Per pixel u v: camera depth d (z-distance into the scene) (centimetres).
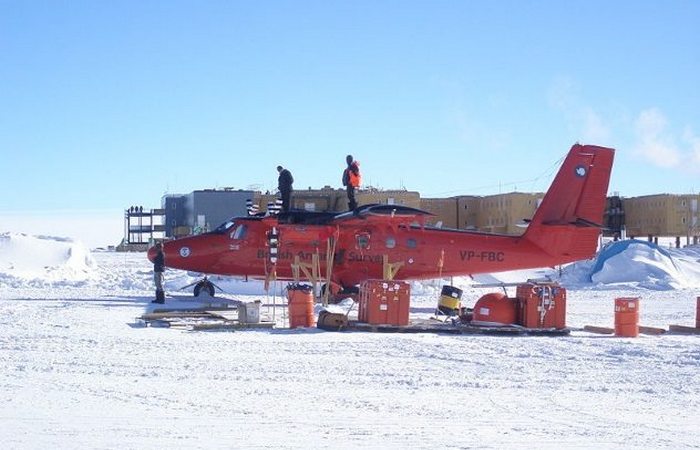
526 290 2092
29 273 3988
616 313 2041
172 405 1055
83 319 2156
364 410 1049
